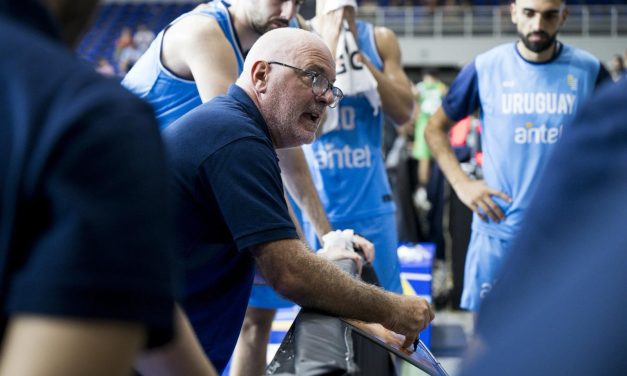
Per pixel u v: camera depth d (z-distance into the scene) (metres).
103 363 0.80
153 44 3.17
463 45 23.00
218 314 2.21
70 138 0.81
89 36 24.94
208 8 3.13
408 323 2.15
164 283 0.84
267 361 3.79
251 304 3.49
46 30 0.91
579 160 0.83
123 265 0.80
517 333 0.82
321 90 2.30
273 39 2.31
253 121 2.22
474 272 4.40
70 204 0.80
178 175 2.09
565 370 0.79
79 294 0.78
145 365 1.26
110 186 0.81
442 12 22.98
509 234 4.24
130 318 0.81
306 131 2.34
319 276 2.03
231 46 3.06
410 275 4.78
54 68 0.85
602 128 0.83
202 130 2.12
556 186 0.83
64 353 0.78
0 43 0.86
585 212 0.81
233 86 2.31
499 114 4.27
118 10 26.16
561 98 4.19
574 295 0.79
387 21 23.12
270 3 2.98
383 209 4.29
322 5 4.14
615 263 0.79
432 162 7.24
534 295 0.82
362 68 4.13
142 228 0.82
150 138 0.86
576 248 0.81
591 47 22.11
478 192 4.28
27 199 0.81
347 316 2.07
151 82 3.16
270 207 2.04
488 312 0.85
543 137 4.21
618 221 0.80
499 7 22.92
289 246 2.03
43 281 0.78
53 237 0.80
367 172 4.25
